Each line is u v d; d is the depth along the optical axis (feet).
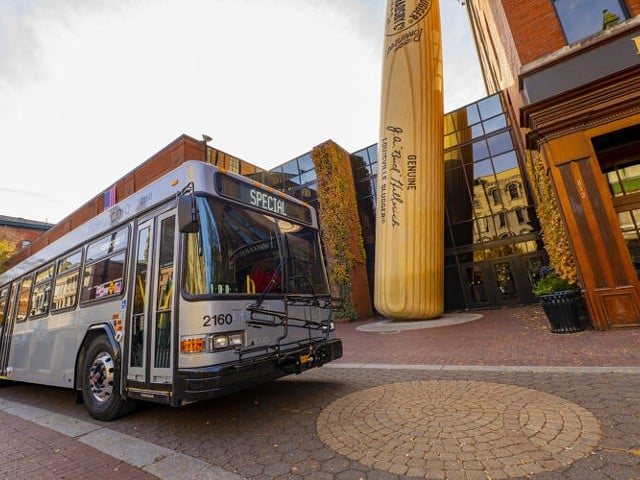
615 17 24.04
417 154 44.45
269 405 14.52
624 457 7.82
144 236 14.24
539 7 26.76
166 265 12.67
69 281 18.89
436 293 42.75
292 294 14.58
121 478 9.15
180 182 13.10
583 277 23.20
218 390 10.21
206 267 11.49
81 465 10.18
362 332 38.24
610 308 22.15
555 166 24.67
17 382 27.89
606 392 11.94
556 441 8.85
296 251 16.05
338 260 54.75
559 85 24.91
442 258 44.37
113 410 13.93
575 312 22.99
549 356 17.83
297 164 66.13
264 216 14.97
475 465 8.11
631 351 16.65
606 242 22.65
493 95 52.21
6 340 24.26
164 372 11.51
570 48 24.85
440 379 16.03
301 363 13.26
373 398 14.06
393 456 8.96
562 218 24.39
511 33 27.73
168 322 11.89
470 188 52.75
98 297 16.06
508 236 49.42
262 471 8.86
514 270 48.47
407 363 20.35
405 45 47.03
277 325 12.75
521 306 46.98
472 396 13.03
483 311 47.03
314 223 18.19
